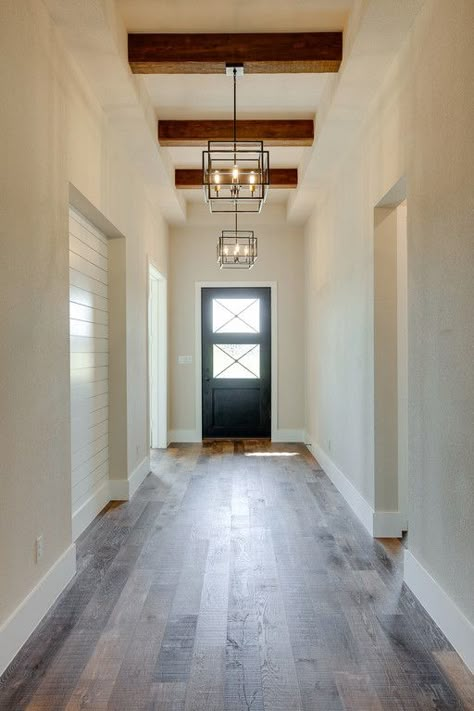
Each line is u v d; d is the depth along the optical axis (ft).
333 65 10.55
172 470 17.63
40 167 8.02
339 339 15.06
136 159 14.69
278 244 22.94
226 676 6.41
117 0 9.30
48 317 8.32
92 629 7.49
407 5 8.04
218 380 23.39
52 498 8.39
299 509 13.23
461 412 6.81
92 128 10.86
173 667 6.58
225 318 23.41
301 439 23.03
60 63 8.92
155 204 19.07
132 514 12.82
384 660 6.75
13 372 6.97
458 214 6.87
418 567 8.34
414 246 8.59
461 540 6.82
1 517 6.56
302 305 22.98
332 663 6.69
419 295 8.36
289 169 18.48
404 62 9.04
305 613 7.95
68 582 8.95
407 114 8.89
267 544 10.80
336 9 9.59
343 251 14.43
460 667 6.61
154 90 12.73
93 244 12.65
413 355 8.64
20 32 7.27
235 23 10.11
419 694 6.10
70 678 6.37
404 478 11.24
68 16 8.40
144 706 5.87
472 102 6.43
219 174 10.76
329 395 16.65
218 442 22.94
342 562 9.87
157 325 21.75
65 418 9.05
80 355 11.69
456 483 6.97
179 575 9.30
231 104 13.51
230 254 19.45
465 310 6.68
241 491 14.94
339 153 14.10
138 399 15.66
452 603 7.09
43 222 8.13
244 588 8.79
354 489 13.07
